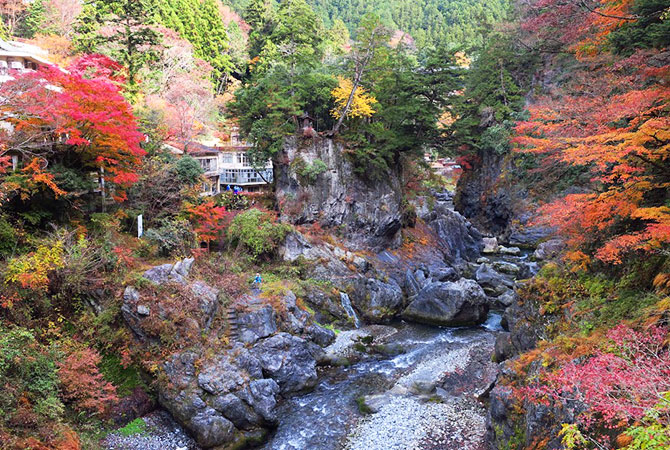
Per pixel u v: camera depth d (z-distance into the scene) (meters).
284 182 35.66
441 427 16.95
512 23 44.84
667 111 14.02
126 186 25.17
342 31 83.75
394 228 38.84
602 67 20.75
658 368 7.27
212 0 63.62
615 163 15.84
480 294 29.36
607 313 12.99
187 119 42.50
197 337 19.59
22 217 19.59
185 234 26.17
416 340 26.20
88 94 19.47
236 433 17.23
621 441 7.64
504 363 15.66
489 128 47.97
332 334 25.34
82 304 19.16
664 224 10.33
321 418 18.28
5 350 13.55
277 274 30.19
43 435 13.30
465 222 50.84
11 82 18.06
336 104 38.19
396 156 41.94
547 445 11.03
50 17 47.94
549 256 22.73
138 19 37.53
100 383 16.52
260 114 36.94
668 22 17.81
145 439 16.52
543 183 21.39
